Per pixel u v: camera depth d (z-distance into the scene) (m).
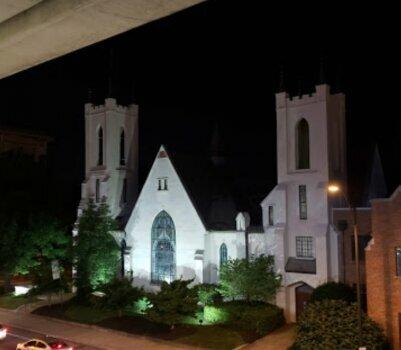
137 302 42.78
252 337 34.56
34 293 46.84
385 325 31.17
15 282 61.03
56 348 31.55
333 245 38.06
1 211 54.59
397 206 31.20
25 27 5.46
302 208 40.25
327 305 31.08
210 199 48.06
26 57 6.41
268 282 37.72
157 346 34.03
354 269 37.19
